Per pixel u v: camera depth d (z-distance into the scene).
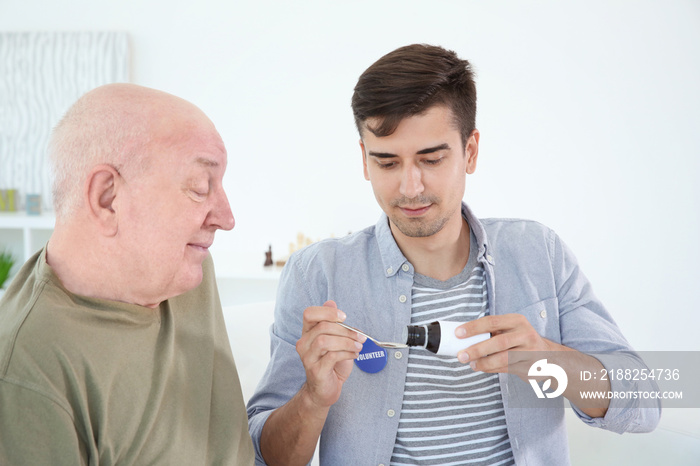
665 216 3.72
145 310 0.90
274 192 3.93
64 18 3.93
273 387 1.21
